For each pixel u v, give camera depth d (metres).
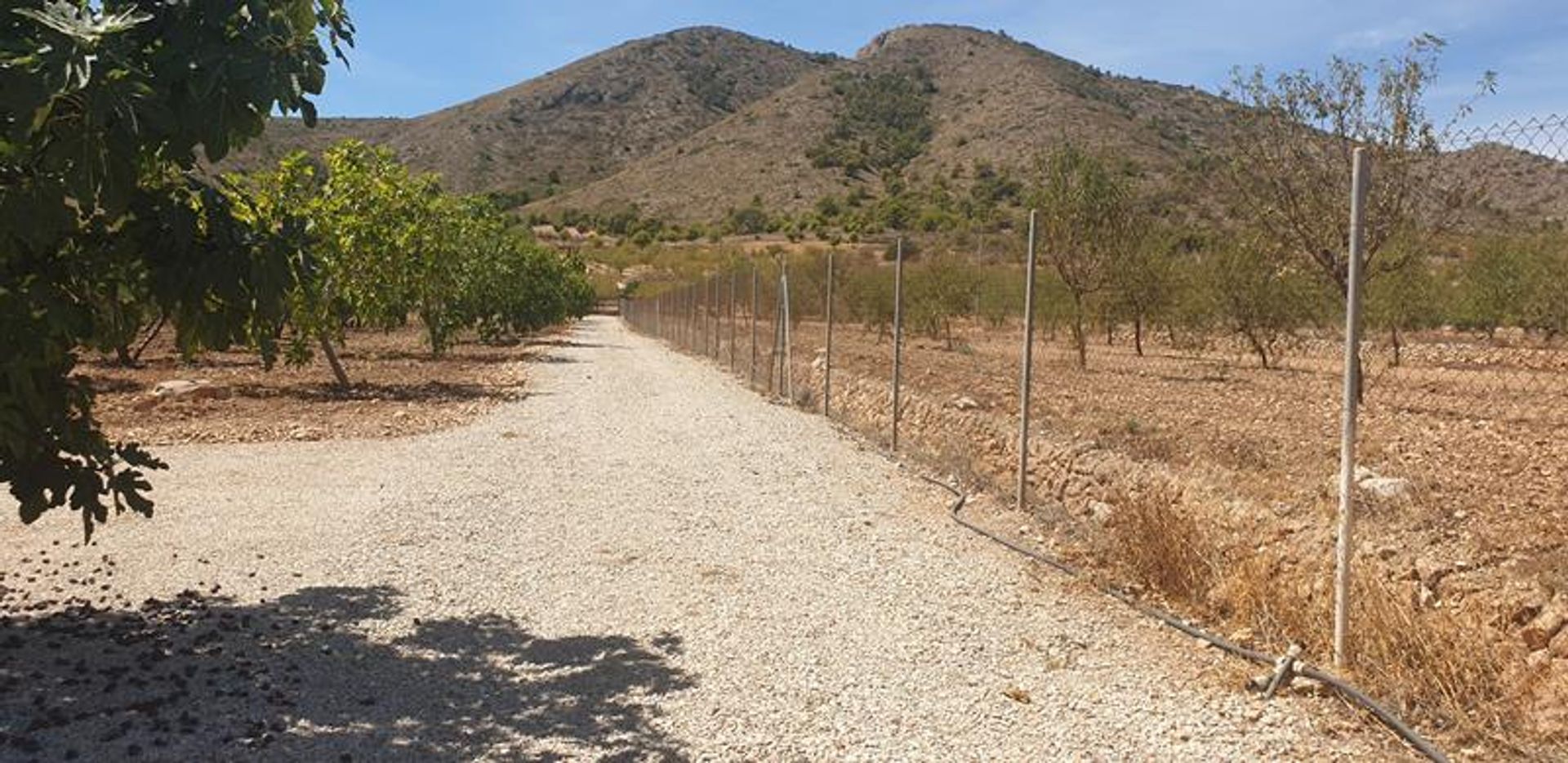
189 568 6.11
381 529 7.12
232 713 4.04
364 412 13.64
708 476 9.45
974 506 8.26
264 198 14.89
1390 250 11.75
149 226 4.15
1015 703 4.33
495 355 26.11
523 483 8.95
